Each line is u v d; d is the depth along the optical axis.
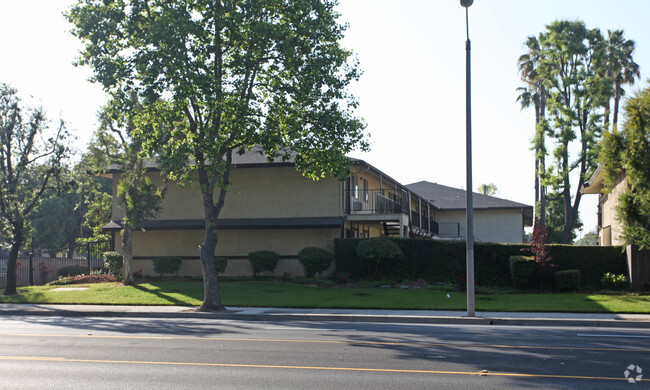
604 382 7.98
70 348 11.29
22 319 18.84
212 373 8.69
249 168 32.88
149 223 32.94
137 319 18.84
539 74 42.91
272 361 9.68
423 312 19.03
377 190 36.44
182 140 21.44
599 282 26.11
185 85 19.95
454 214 52.62
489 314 18.23
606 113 44.00
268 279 30.20
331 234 31.23
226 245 32.62
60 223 60.19
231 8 20.53
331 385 7.84
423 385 7.80
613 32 46.34
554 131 41.34
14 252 27.88
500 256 27.56
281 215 32.28
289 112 23.14
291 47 20.81
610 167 23.81
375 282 28.02
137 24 21.00
